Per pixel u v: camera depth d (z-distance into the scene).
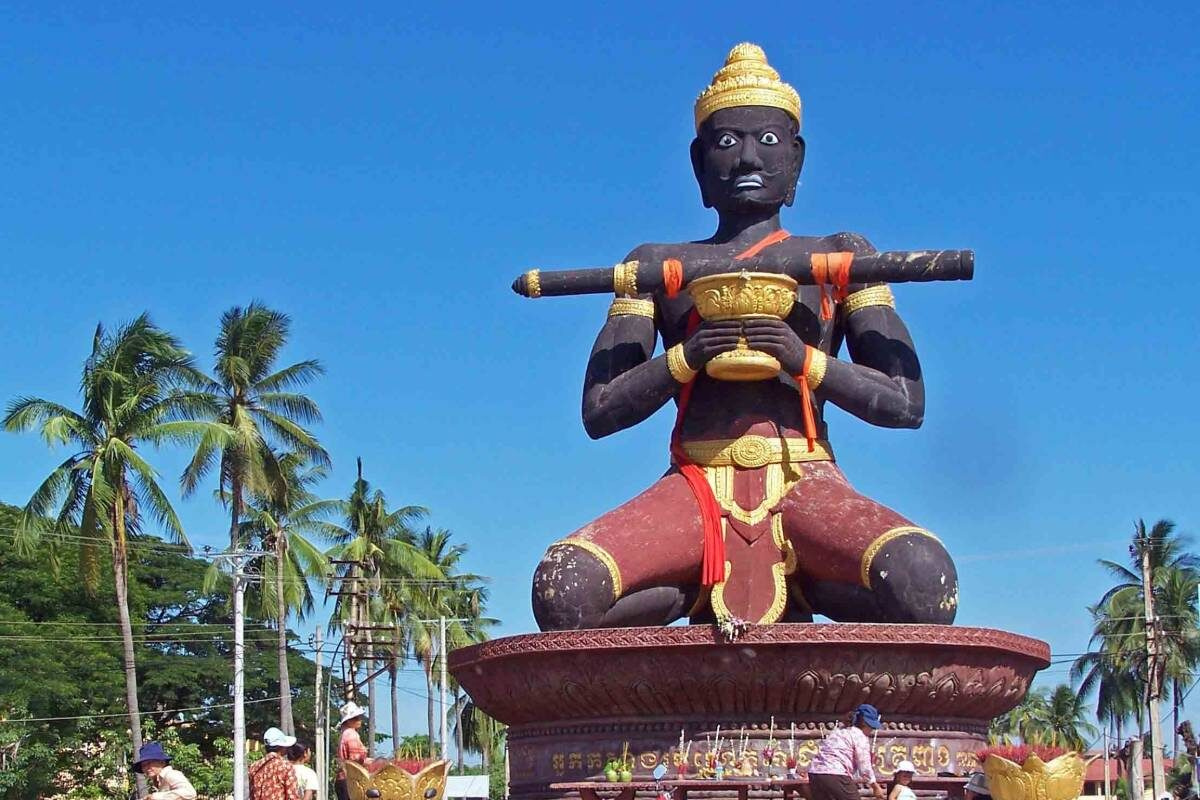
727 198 14.74
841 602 13.58
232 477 49.81
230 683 61.59
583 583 13.12
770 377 14.00
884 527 13.27
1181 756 40.53
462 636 68.88
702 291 13.55
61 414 43.59
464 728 75.12
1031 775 11.88
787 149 14.84
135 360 45.16
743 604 13.64
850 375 13.67
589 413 14.14
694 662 12.18
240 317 50.56
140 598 59.47
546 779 13.05
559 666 12.54
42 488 43.38
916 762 12.52
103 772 54.25
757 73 14.84
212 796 56.75
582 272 14.13
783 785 11.81
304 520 52.12
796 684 12.16
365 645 57.97
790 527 13.73
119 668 56.62
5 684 52.00
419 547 70.94
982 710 13.05
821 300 14.29
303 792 15.49
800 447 14.09
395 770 13.10
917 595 12.85
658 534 13.62
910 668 12.26
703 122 14.95
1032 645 13.12
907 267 13.52
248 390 50.50
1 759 50.59
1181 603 63.84
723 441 14.09
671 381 13.77
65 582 56.12
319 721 55.78
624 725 12.67
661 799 12.10
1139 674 64.44
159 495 43.88
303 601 54.38
